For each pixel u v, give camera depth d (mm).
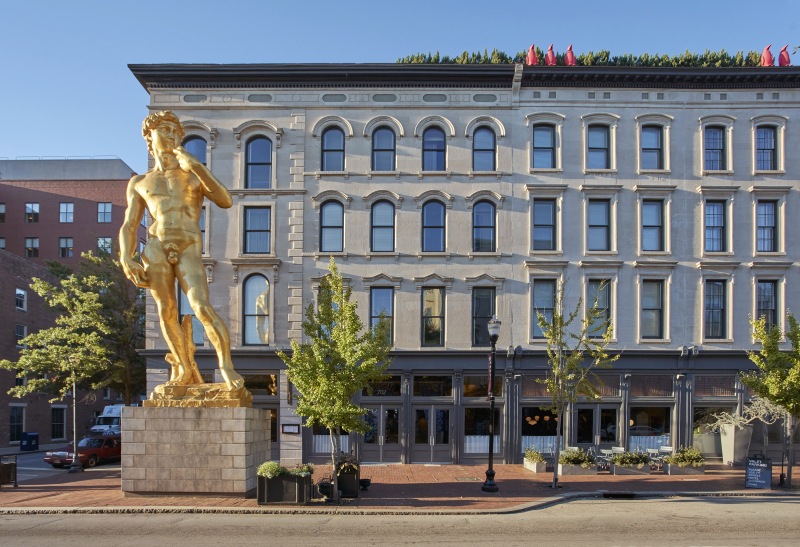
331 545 10570
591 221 24281
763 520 13141
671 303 23875
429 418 23406
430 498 15492
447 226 24125
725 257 24047
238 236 24016
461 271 23938
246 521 12781
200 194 16656
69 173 66812
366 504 14555
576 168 24266
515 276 23953
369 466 22516
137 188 16188
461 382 23438
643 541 11055
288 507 13977
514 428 23188
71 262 56375
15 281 40031
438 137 24688
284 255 24031
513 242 24047
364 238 24016
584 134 24344
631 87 24469
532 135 24500
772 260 23906
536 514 13836
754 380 18906
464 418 23422
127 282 30312
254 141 24641
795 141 24344
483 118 24422
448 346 23625
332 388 14789
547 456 23172
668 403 23531
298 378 15219
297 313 23750
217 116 24453
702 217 24078
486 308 24062
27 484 18609
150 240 16156
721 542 11016
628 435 23312
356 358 14703
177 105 24359
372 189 24234
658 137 24547
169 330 16172
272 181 24219
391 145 24641
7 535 11398
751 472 17484
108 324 28531
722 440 23156
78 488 17391
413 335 23656
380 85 24547
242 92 24516
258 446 16312
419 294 23844
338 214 24391
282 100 24531
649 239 24281
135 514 13570
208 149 24281
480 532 11781
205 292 16094
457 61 31438
